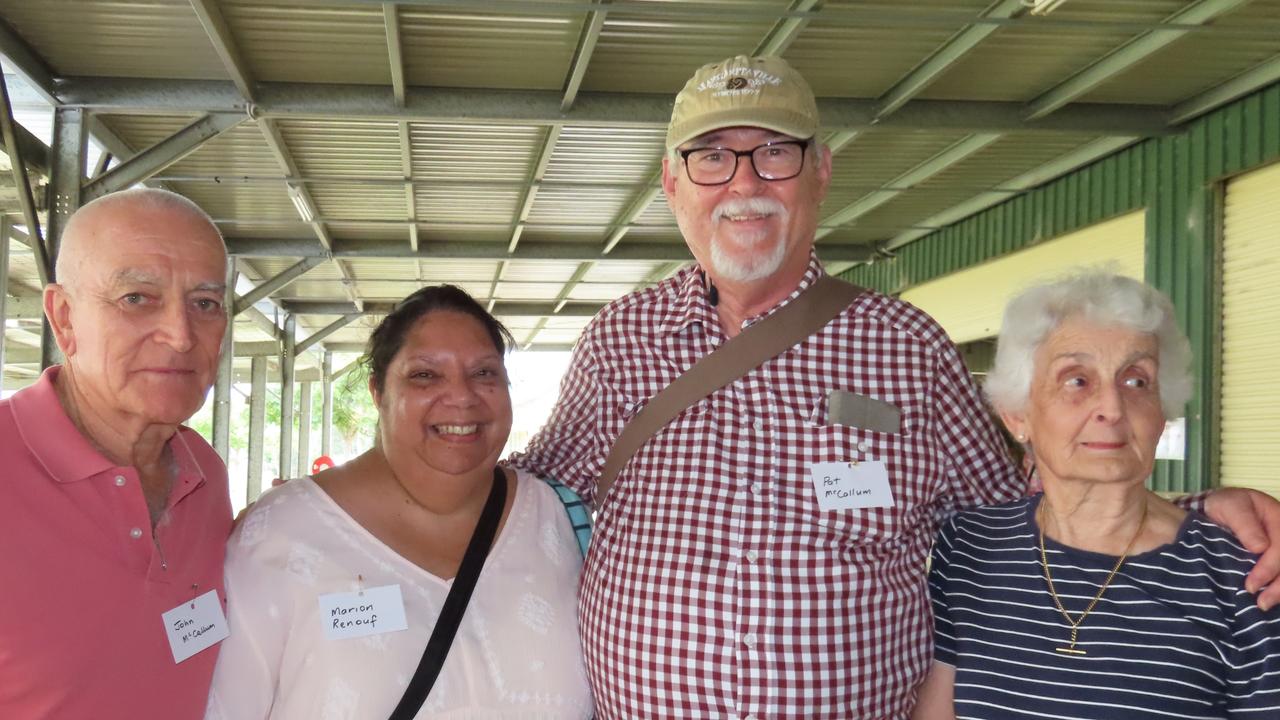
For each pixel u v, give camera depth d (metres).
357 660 1.80
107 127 6.82
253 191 8.96
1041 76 6.50
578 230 11.08
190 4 5.05
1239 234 6.79
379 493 2.01
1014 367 1.77
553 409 2.37
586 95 6.58
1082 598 1.68
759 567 1.84
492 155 7.99
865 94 6.78
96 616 1.50
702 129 1.94
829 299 2.03
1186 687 1.54
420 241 11.48
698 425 1.99
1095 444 1.64
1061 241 8.87
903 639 1.88
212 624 1.73
